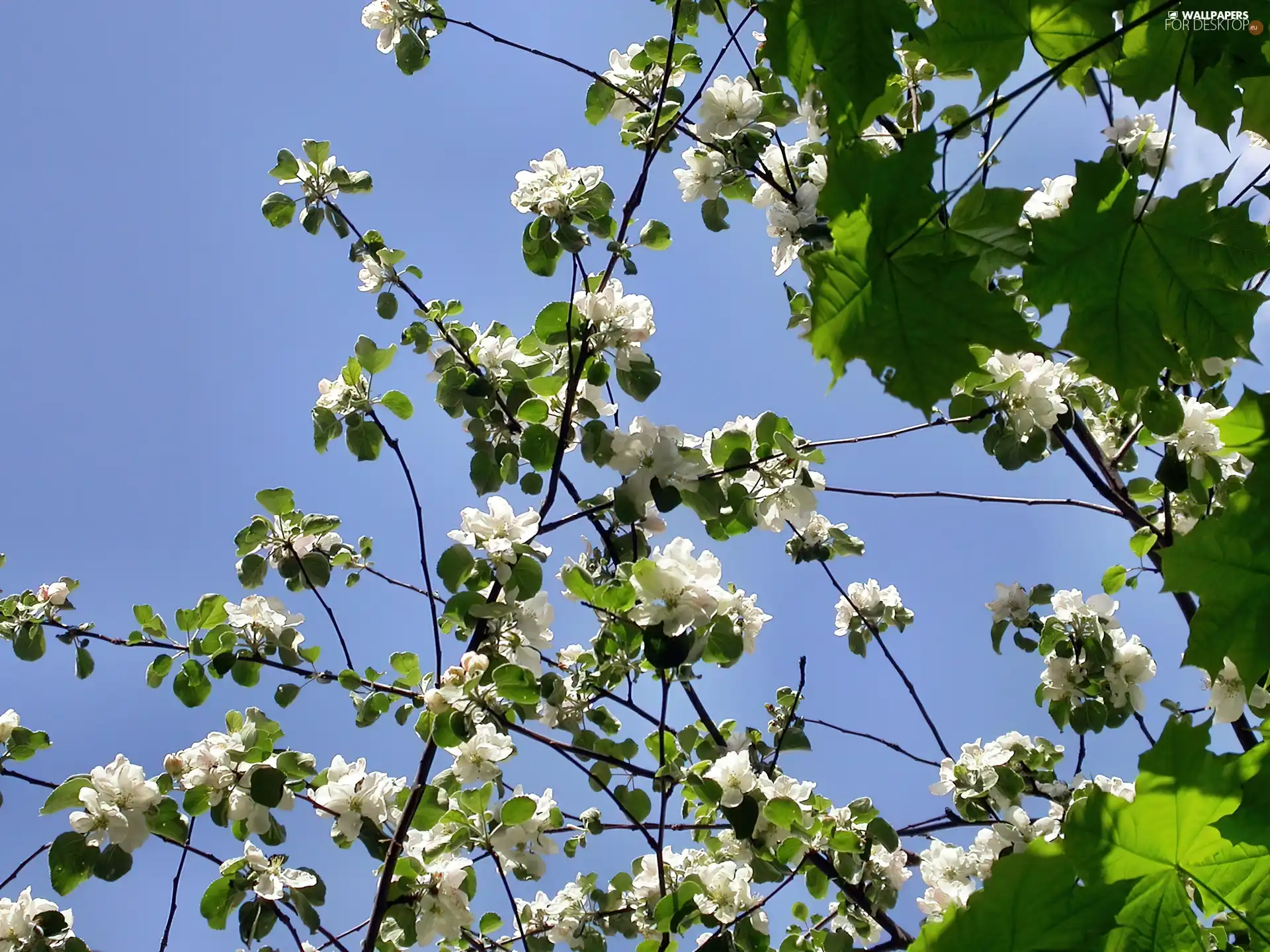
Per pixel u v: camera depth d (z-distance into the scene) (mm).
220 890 1570
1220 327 1270
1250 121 1356
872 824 1620
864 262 1145
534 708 1604
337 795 1590
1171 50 1289
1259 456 1359
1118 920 1351
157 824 1571
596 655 1608
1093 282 1271
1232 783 1330
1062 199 1609
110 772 1567
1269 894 1339
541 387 1594
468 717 1550
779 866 1597
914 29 1191
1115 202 1231
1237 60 1248
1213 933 1363
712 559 1531
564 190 1625
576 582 1531
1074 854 1352
